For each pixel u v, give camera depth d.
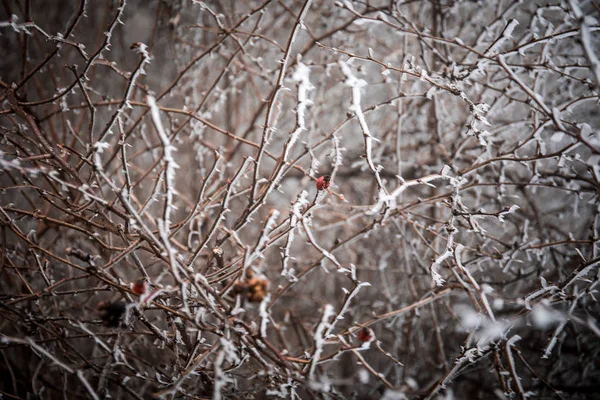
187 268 1.19
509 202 1.55
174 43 1.63
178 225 1.27
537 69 1.29
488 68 1.43
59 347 1.31
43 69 1.50
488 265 1.59
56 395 1.52
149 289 1.22
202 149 1.54
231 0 1.69
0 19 1.70
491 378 1.60
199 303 1.21
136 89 1.48
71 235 1.50
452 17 1.72
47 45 1.73
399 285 1.78
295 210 1.20
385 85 1.83
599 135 1.18
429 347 1.76
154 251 1.20
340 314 1.21
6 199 1.54
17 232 1.23
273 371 1.20
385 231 1.73
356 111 1.17
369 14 1.51
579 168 1.53
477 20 1.54
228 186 1.24
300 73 1.12
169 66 1.85
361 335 1.18
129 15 1.88
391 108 1.70
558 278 1.46
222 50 1.67
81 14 1.26
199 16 1.69
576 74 1.43
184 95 1.67
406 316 1.58
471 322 1.21
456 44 1.25
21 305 1.40
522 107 1.64
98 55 1.24
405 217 1.33
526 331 1.55
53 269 1.46
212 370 1.26
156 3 1.81
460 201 1.26
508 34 1.25
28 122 1.26
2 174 1.42
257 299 1.13
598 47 1.47
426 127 1.70
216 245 1.26
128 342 1.47
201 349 1.26
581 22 1.12
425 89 1.58
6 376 1.47
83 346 1.52
